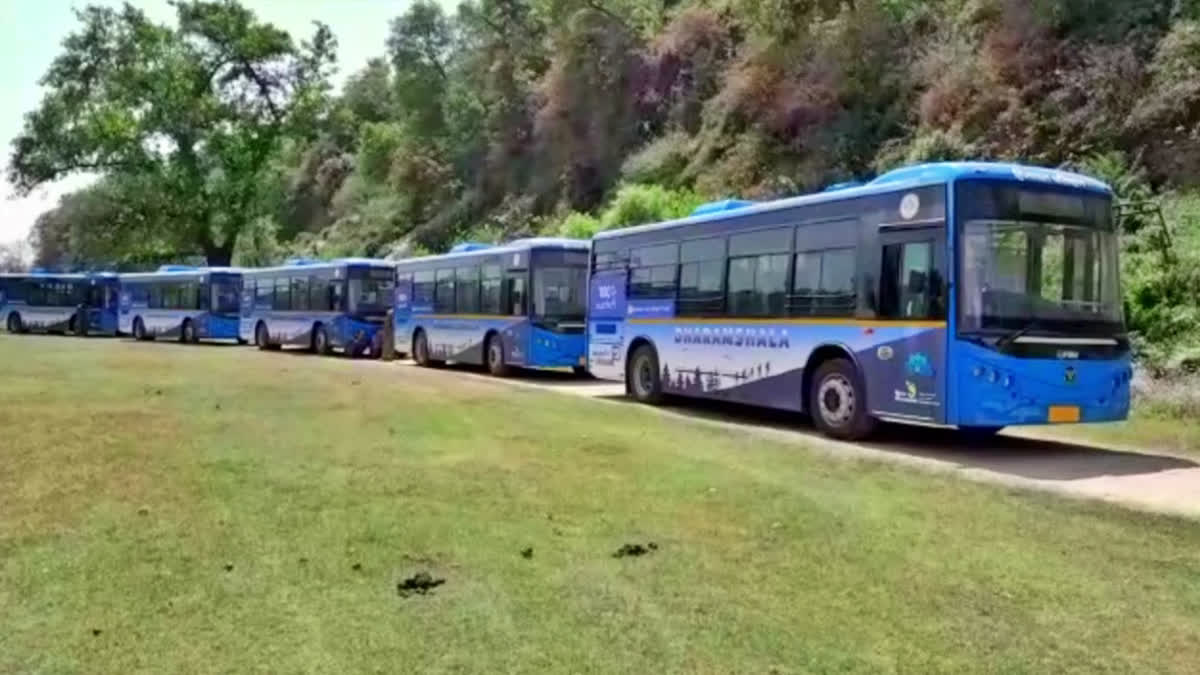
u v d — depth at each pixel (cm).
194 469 970
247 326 3969
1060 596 605
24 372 2186
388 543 702
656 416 1539
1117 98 2259
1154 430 1362
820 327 1357
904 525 777
